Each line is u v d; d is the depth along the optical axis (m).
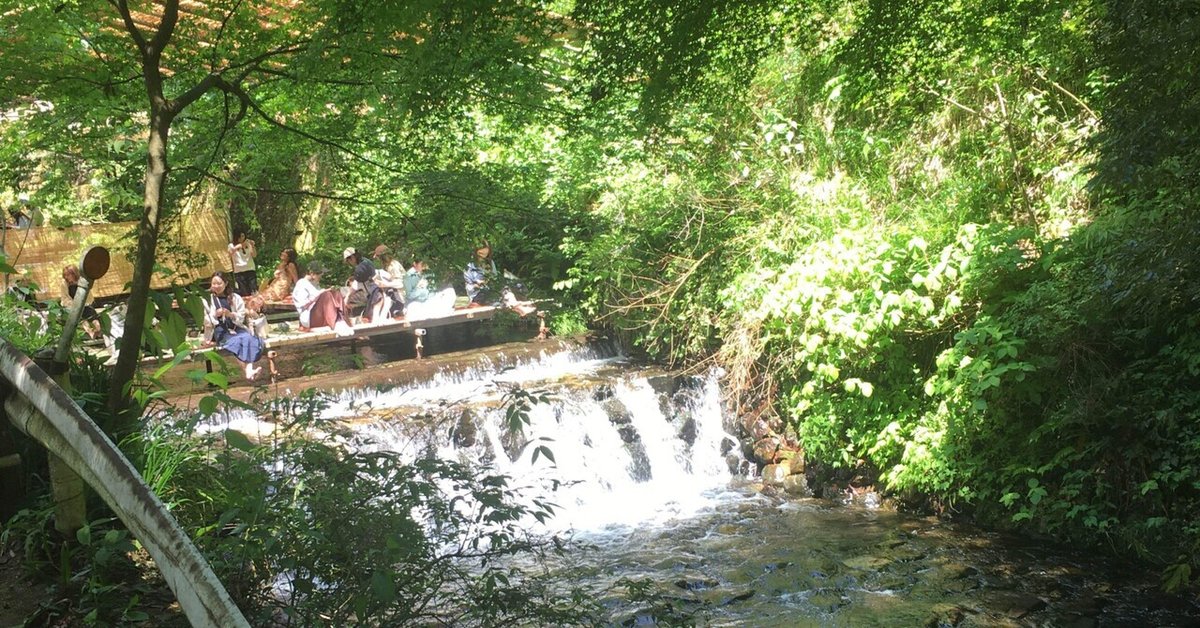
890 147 13.65
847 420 12.33
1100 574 9.38
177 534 2.18
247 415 11.03
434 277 8.44
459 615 4.49
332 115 8.36
